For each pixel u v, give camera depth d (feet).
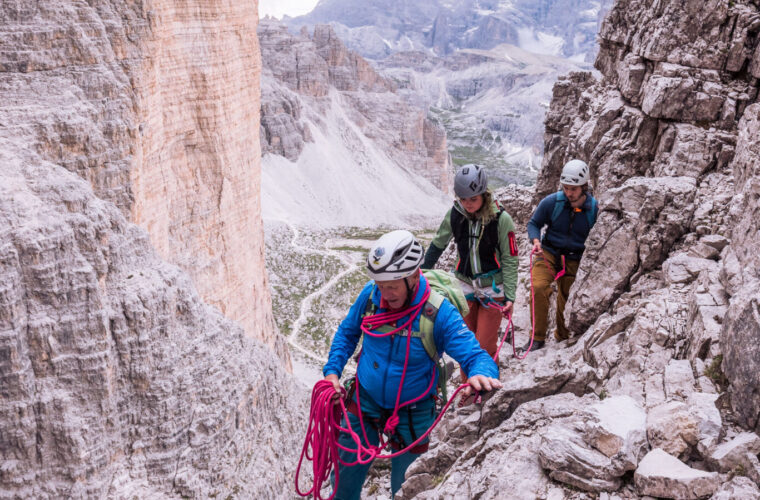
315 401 17.06
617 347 26.32
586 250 32.37
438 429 30.83
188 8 68.95
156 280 34.37
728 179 32.89
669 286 27.71
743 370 19.19
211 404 35.88
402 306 16.70
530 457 20.18
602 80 53.78
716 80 37.11
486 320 28.68
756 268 22.38
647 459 17.88
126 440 32.22
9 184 29.73
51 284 28.66
